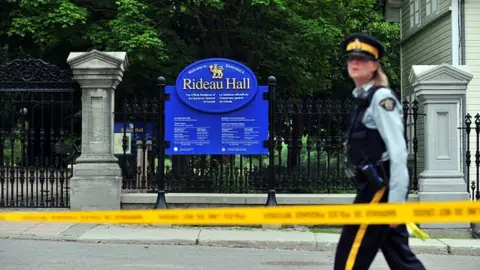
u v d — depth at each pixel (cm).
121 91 7900
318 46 8338
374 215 1567
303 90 9206
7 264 3084
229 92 4550
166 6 7856
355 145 1641
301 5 8244
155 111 4684
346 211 1605
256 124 4547
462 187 4422
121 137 4909
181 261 3272
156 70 7675
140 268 3042
